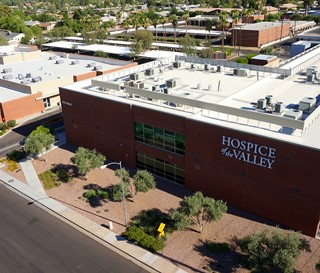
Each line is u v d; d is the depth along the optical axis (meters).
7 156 49.06
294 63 56.81
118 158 46.31
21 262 29.55
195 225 33.00
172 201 37.06
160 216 34.44
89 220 34.66
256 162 32.38
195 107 37.75
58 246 31.36
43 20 198.38
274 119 32.09
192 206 30.16
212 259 28.98
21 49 101.00
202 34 138.00
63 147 51.69
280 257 25.06
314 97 41.16
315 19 153.50
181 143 38.09
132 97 44.16
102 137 47.00
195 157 36.94
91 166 40.50
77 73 76.75
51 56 94.50
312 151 28.59
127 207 36.38
